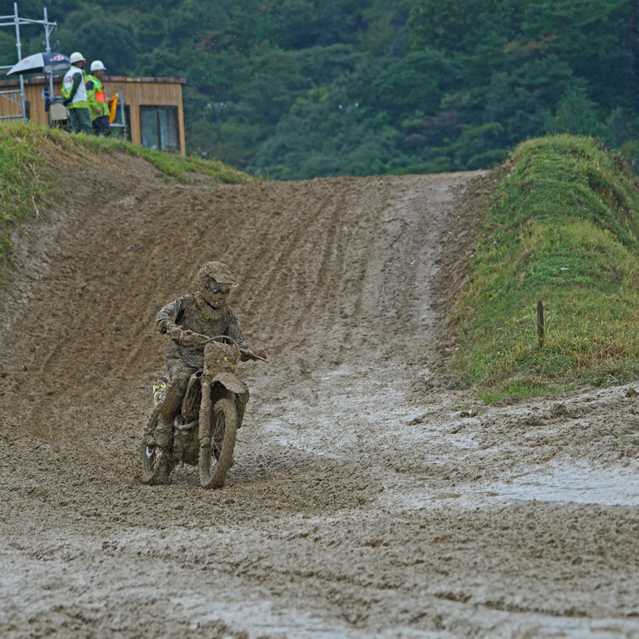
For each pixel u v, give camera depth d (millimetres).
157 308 62562
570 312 51781
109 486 35438
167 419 36219
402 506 29906
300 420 44844
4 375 52969
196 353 36312
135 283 66062
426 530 26250
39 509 32125
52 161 84312
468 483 32406
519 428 38375
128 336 58938
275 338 58156
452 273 64688
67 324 60375
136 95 127625
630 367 44188
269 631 20484
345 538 26016
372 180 86438
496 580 21891
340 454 38656
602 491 29781
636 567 22438
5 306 61531
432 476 33844
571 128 197000
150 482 36250
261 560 24609
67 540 28234
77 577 24578
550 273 57375
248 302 63156
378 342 56594
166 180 93812
